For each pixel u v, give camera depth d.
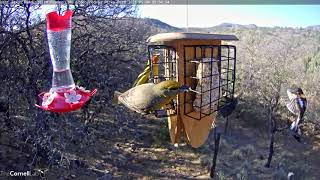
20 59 12.31
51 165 12.30
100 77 13.36
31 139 12.00
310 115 21.53
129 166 15.59
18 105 12.29
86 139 14.02
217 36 3.62
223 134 21.27
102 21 13.00
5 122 12.13
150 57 3.83
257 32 26.20
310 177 17.39
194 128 3.77
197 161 17.12
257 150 19.75
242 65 23.22
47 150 12.41
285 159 19.02
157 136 18.78
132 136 18.30
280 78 21.34
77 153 14.74
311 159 19.28
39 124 11.34
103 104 14.02
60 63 3.10
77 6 12.28
